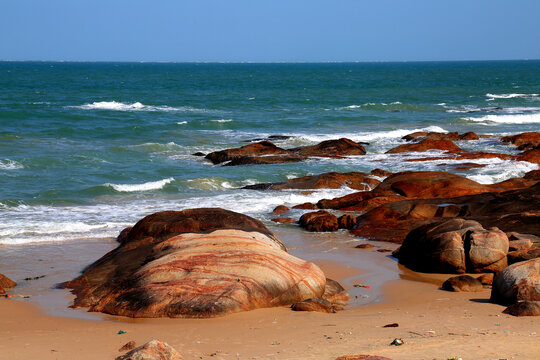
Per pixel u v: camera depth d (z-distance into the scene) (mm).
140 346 8406
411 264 16016
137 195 25984
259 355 8445
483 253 14836
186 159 34906
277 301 11875
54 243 18500
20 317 11539
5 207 23125
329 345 8852
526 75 163250
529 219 17844
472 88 100750
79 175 29375
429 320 10656
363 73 186000
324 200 23469
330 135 43438
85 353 8883
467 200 20547
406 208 20375
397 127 48281
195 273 12039
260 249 12930
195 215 16297
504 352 8141
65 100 69062
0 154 33906
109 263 14352
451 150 35969
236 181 28609
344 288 13969
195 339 9516
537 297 11609
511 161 32219
